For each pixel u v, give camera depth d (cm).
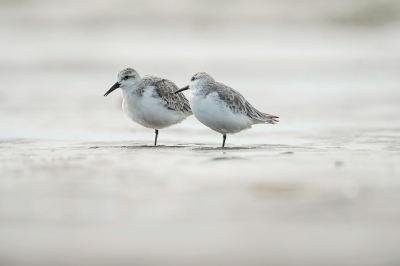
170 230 662
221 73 2762
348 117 1745
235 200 770
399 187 827
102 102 2089
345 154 1134
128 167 991
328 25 4031
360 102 2033
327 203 750
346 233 639
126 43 3475
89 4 4222
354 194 790
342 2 4338
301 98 2144
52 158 1087
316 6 4316
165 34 3722
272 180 882
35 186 849
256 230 657
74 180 888
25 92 2256
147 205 752
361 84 2478
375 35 3806
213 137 1462
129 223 686
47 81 2542
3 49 3228
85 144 1329
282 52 3303
